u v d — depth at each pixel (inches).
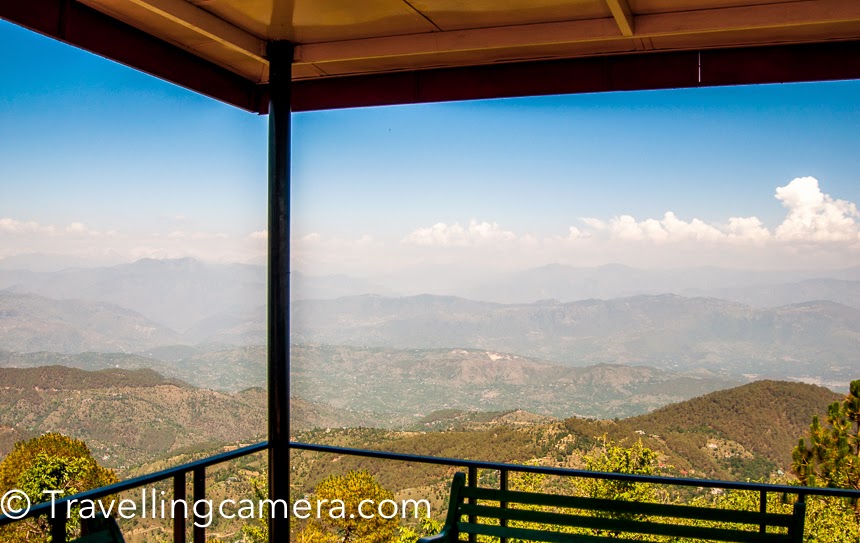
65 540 84.4
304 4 123.5
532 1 121.5
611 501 94.0
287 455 133.4
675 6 120.0
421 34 138.6
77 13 122.6
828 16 114.0
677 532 91.4
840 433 579.8
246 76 167.6
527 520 97.3
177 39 142.1
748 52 136.2
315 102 164.7
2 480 755.4
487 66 152.2
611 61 143.8
